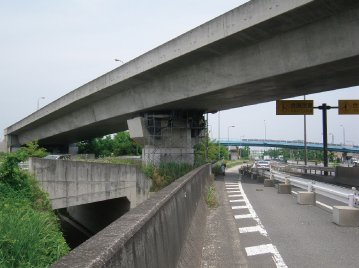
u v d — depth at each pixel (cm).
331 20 2134
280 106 4219
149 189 2961
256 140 14475
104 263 286
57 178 1922
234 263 849
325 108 4244
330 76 2598
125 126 5619
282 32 2386
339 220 1257
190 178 1158
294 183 2228
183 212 835
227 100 3544
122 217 431
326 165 4341
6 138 7231
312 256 891
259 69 2589
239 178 4241
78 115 4972
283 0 2148
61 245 902
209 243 1045
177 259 654
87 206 3070
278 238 1087
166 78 3397
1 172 1509
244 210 1642
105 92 3997
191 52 2823
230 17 2486
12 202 1299
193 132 4178
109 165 2378
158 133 3978
